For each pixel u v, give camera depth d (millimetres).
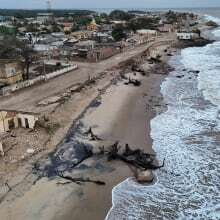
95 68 73562
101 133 41688
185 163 35000
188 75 72000
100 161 35250
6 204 27750
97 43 101875
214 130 42656
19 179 31031
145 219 26906
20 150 35938
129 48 101438
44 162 34188
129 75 69750
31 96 53188
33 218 26391
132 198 29359
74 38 110312
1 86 56688
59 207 27844
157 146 38625
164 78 69812
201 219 26859
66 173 32750
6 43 65750
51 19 194250
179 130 42875
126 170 33594
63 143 38438
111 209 27875
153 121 45781
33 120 41062
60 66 72562
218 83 64625
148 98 55906
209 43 123062
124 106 51375
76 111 47688
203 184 31438
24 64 63594
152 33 137750
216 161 35312
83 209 27766
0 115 39594
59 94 53625
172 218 27031
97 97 54438
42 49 91250
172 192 30250
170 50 106500
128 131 42562
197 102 53562
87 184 31125
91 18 188625
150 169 33719
